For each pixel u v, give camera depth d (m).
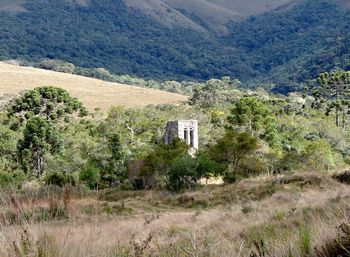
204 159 45.81
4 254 2.84
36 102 78.00
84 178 41.28
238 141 49.22
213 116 93.69
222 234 8.87
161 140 73.50
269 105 112.50
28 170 52.66
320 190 27.02
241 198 31.03
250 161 49.25
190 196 35.38
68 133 70.12
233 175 48.00
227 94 135.25
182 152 50.12
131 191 41.84
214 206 31.03
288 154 50.41
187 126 67.56
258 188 32.75
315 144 52.72
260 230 7.03
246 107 73.31
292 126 85.19
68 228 3.14
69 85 162.88
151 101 143.50
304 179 32.38
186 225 15.80
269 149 62.41
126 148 61.19
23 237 2.91
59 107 83.06
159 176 47.56
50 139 56.84
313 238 4.30
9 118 78.50
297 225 6.98
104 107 130.25
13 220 3.05
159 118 91.50
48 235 3.00
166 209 31.47
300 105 120.81
